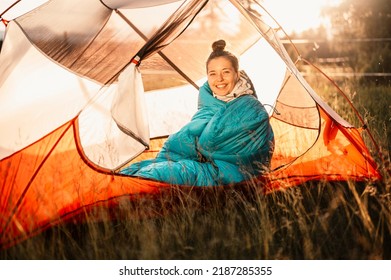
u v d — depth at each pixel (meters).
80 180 3.40
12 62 3.96
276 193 3.82
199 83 5.21
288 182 3.92
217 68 4.03
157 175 3.64
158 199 3.53
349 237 3.26
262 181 3.87
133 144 3.40
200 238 3.20
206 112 4.09
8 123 3.57
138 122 3.45
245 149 3.89
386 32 11.28
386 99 6.62
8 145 3.47
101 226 3.38
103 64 3.93
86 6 4.21
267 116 3.98
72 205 3.36
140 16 4.07
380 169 4.00
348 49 10.90
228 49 4.18
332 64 10.45
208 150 3.90
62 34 4.05
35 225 3.22
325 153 4.18
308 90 4.12
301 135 4.41
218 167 3.82
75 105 3.62
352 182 3.96
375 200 3.68
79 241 3.27
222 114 3.96
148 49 3.61
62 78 3.81
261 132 3.93
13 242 3.16
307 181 4.09
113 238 3.26
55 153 3.41
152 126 5.08
